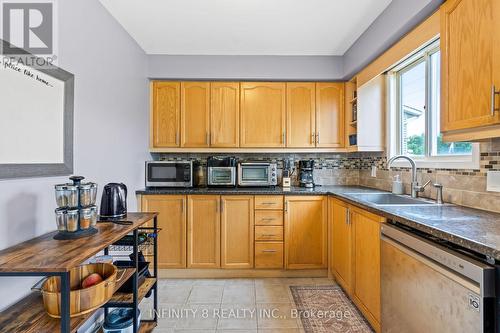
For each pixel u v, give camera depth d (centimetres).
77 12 164
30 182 127
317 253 267
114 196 162
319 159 329
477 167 158
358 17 214
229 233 267
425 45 174
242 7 200
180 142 295
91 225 130
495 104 109
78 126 164
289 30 235
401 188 229
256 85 297
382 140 268
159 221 266
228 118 297
